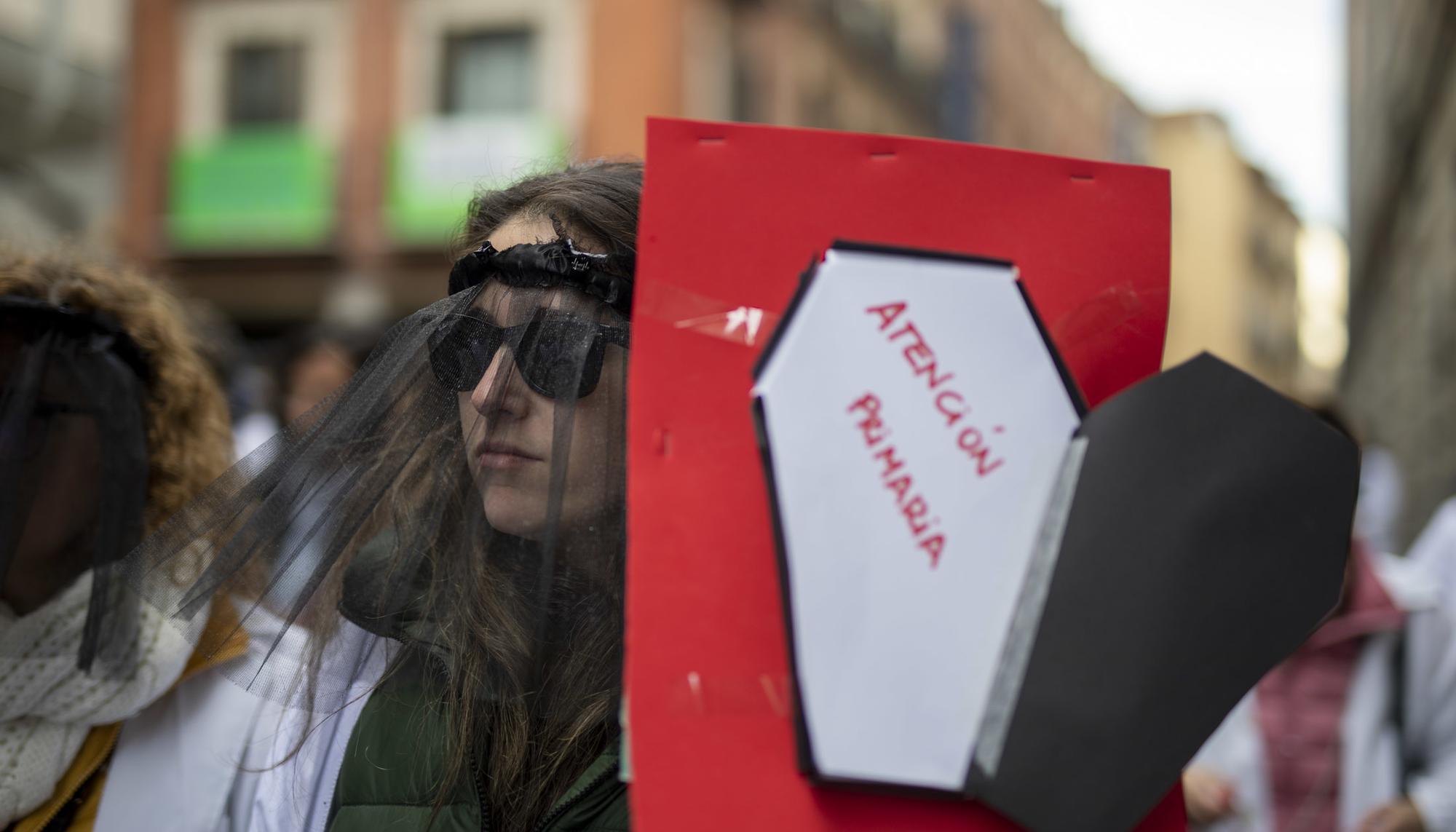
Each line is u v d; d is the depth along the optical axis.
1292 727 2.05
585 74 10.91
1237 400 0.81
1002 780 0.76
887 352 0.80
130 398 1.16
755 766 0.77
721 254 0.83
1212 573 0.79
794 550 0.76
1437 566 2.62
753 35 12.70
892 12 17.47
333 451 1.03
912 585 0.78
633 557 0.78
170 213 11.71
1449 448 11.18
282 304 11.91
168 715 1.19
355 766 1.03
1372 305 19.75
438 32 11.29
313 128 11.55
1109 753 0.77
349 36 11.47
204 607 1.04
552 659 1.00
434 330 1.03
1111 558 0.78
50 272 1.20
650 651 0.77
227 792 1.16
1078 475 0.80
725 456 0.80
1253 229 43.03
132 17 11.62
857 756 0.76
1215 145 39.22
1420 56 10.87
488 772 1.00
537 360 0.98
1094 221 0.89
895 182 0.87
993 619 0.79
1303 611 0.80
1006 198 0.88
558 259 1.00
